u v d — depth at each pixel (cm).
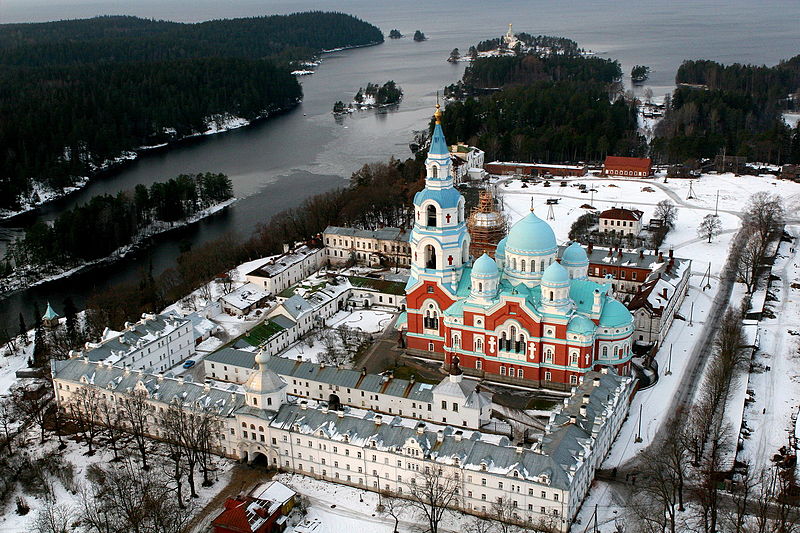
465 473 17575
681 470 17800
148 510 17350
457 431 18462
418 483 18175
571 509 16975
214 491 18950
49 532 17212
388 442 18538
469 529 17188
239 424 19988
